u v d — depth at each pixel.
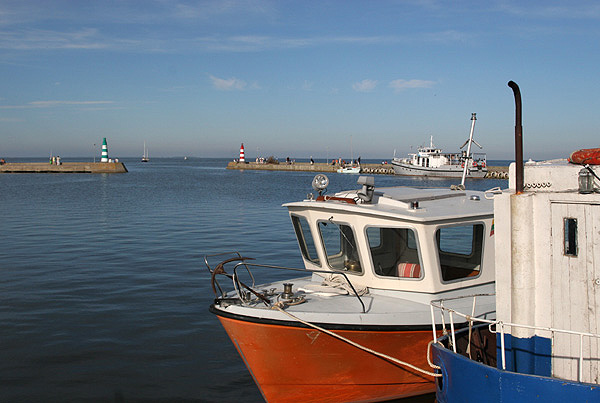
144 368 10.00
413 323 7.71
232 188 65.00
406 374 8.13
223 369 10.04
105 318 12.72
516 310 6.03
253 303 8.06
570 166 6.01
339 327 7.54
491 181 86.75
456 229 8.29
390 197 9.12
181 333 11.80
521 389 5.53
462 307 8.18
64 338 11.38
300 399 8.21
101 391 9.07
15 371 9.74
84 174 111.94
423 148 95.75
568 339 5.88
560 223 5.86
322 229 9.08
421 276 8.10
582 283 5.74
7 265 18.52
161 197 50.28
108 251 21.27
